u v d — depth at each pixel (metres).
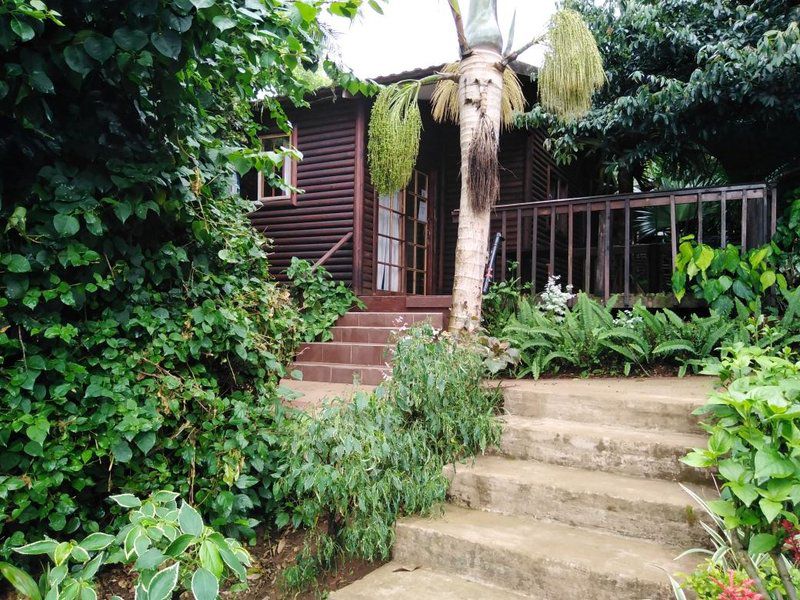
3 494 2.03
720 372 2.13
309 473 2.50
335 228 7.18
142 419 2.41
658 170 10.46
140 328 2.65
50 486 2.25
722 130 7.31
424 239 8.60
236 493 2.83
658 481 2.66
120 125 2.62
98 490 2.46
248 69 2.84
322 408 2.85
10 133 2.25
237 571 1.34
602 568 2.05
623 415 3.13
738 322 4.12
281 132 7.56
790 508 1.57
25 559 2.22
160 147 2.73
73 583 1.34
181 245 2.97
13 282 2.17
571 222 5.25
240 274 3.60
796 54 5.52
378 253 7.54
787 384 1.74
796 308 3.98
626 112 7.03
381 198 7.61
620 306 5.04
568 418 3.31
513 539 2.37
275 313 3.63
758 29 6.50
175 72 2.31
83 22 2.19
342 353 5.31
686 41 6.84
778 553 1.49
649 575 1.99
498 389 3.53
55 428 2.26
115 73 2.32
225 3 2.10
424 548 2.49
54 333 2.21
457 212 5.19
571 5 7.31
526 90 7.72
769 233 5.22
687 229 8.49
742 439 1.61
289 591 2.48
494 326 4.87
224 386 3.11
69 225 2.23
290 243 7.45
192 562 2.21
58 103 2.39
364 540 2.46
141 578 1.32
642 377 4.05
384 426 2.79
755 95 6.40
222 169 3.37
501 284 5.21
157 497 1.58
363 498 2.45
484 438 3.06
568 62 3.87
